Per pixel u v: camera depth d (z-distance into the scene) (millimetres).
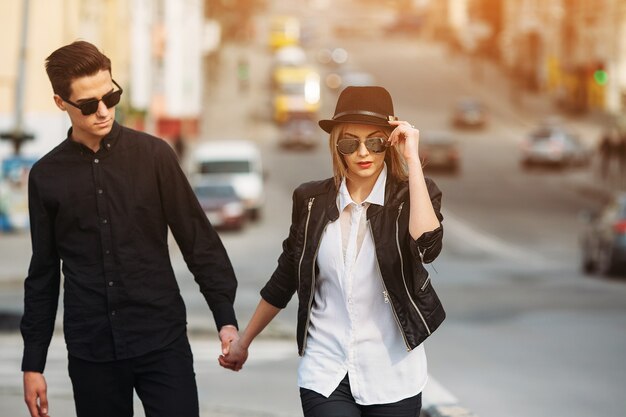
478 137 81062
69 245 5664
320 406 5465
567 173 65625
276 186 57281
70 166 5633
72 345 5645
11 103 38062
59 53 5492
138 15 56250
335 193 5535
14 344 14641
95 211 5621
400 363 5469
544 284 25219
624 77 84875
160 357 5652
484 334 16312
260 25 145375
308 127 73188
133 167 5648
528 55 108875
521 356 14016
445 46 137625
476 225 44281
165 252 5762
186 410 5676
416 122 87188
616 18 84438
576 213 49906
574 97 91000
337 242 5484
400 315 5402
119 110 47938
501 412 10344
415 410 5508
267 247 36281
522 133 83312
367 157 5434
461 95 100938
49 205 5641
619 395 11297
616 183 59000
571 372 12766
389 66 119688
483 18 123875
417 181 5309
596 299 21703
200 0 71500
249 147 47875
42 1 38312
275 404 10297
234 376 12047
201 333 15469
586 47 90688
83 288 5629
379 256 5387
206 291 5895
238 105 92938
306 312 5535
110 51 48062
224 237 39656
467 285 24859
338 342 5484
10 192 33875
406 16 156500
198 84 72562
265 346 14359
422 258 5340
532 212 49656
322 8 185750
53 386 11109
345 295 5465
